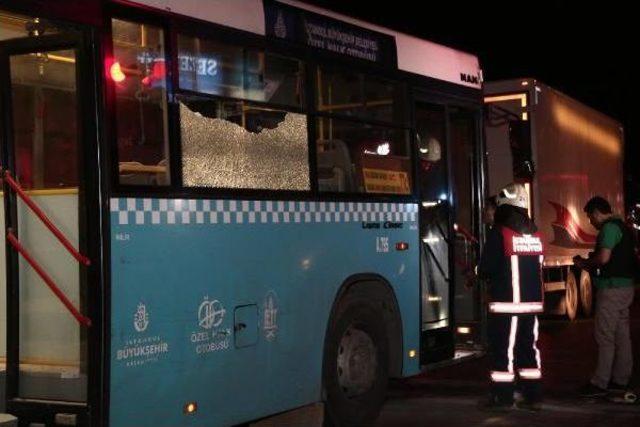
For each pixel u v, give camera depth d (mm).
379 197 8562
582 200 20672
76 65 5863
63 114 6156
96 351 5762
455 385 10930
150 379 6109
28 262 5996
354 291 8242
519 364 9242
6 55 6047
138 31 6238
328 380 7867
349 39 8344
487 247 9133
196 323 6469
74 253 5766
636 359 12906
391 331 8812
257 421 7648
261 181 7164
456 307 10805
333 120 8086
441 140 9867
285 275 7355
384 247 8609
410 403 9891
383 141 8742
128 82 6102
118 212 5922
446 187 9867
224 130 6844
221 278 6707
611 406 9492
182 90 6496
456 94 10055
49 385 5980
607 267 9586
